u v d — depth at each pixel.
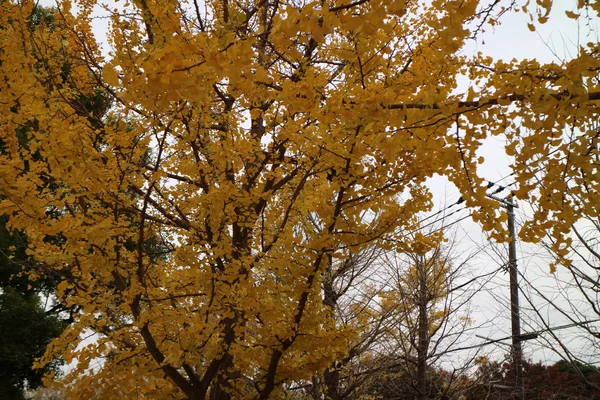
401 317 6.46
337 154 2.61
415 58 3.34
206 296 3.31
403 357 6.52
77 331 2.97
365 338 6.14
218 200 2.90
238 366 3.28
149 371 3.21
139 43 2.50
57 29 3.81
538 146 2.23
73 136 2.53
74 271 3.31
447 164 2.46
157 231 4.44
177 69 1.59
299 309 3.10
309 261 3.03
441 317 7.27
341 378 6.27
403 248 3.52
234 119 3.27
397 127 2.06
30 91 2.61
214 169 3.21
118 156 2.77
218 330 3.12
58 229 2.62
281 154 3.70
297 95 2.03
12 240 8.51
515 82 2.13
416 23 3.73
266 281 3.01
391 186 3.18
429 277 7.06
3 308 8.50
